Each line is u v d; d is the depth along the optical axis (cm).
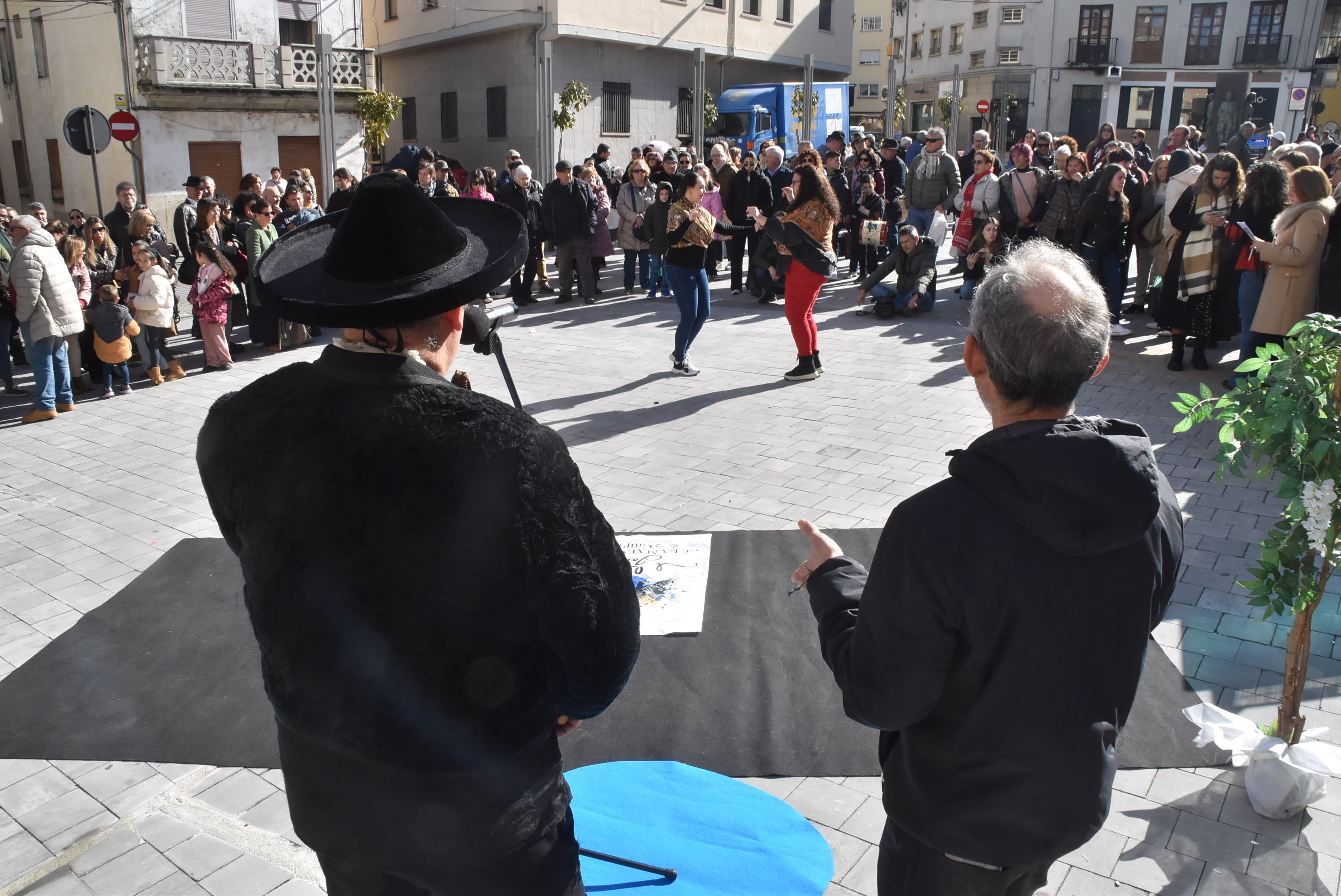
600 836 276
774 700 349
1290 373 264
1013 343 149
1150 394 711
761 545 471
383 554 132
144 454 647
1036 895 255
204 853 285
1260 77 3959
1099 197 855
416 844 143
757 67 2997
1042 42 4144
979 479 147
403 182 143
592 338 958
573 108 2409
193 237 1014
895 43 2680
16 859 283
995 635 148
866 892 263
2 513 546
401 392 138
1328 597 415
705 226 766
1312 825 280
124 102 1836
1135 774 303
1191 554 455
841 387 761
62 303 717
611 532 149
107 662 387
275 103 1992
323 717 141
